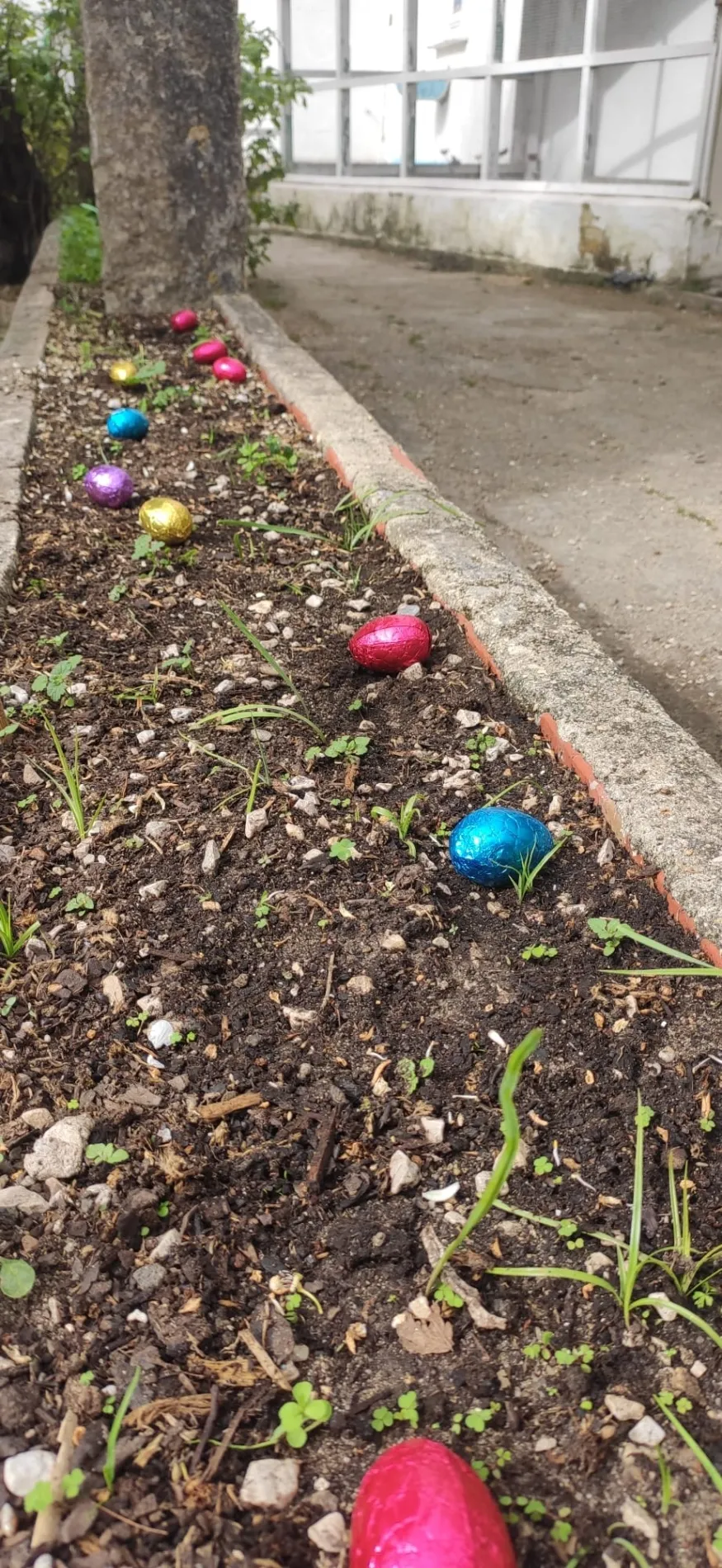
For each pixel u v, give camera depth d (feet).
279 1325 0.87
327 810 1.40
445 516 2.10
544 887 1.28
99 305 3.99
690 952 1.16
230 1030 1.12
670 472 2.89
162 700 1.64
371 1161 1.00
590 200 5.14
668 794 1.30
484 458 3.02
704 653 2.05
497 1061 1.08
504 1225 0.95
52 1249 0.92
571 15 4.98
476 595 1.77
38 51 4.96
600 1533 0.74
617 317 4.64
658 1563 0.73
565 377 3.74
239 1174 0.98
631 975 1.16
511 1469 0.78
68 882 1.30
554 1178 0.98
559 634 1.65
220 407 2.95
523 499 2.75
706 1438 0.80
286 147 7.39
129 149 3.69
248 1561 0.72
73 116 5.27
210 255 3.94
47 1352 0.85
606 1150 1.00
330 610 1.89
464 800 1.41
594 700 1.49
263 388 3.12
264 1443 0.79
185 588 1.97
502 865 1.25
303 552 2.10
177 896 1.28
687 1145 1.00
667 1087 1.05
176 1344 0.85
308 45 6.82
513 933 1.23
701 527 2.56
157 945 1.21
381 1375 0.84
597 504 2.71
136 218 3.80
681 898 1.18
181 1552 0.72
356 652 1.68
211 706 1.62
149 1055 1.09
